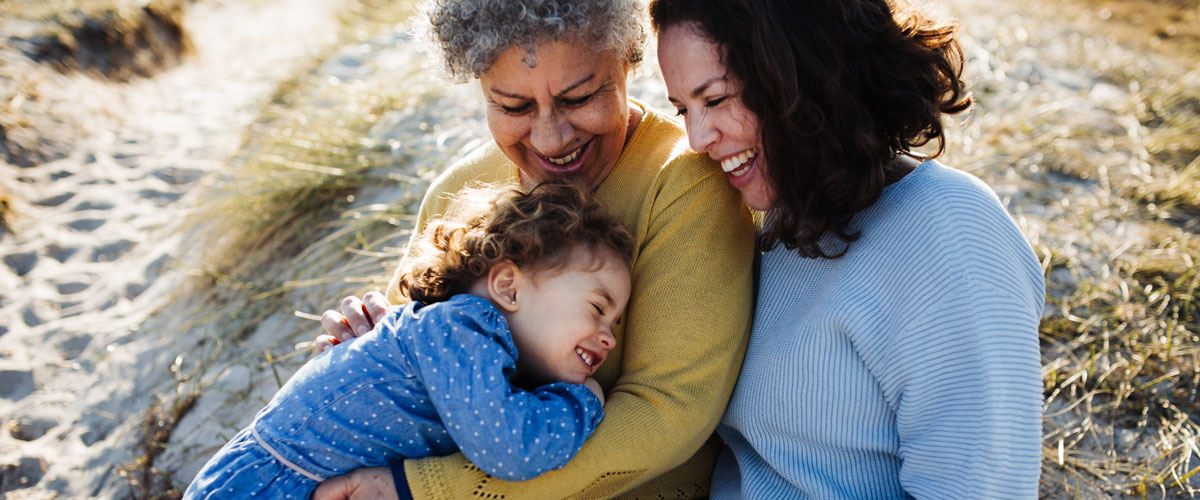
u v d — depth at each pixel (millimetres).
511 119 1578
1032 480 1246
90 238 4090
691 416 1467
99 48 6082
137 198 4441
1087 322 2572
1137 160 3590
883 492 1442
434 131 3836
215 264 3535
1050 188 3354
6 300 3604
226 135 5176
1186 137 3793
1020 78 4555
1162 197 3312
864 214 1405
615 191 1686
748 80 1328
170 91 6020
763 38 1283
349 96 4301
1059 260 2869
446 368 1411
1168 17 6789
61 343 3371
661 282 1517
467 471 1417
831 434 1443
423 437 1491
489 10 1425
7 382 3164
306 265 3314
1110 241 3012
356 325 1694
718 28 1325
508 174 1849
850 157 1324
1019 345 1244
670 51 1397
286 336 3053
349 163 3719
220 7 8148
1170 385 2373
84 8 6320
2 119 4836
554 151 1581
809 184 1354
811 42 1292
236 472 1469
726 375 1509
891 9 1354
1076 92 4414
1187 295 2660
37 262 3883
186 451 2748
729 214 1565
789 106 1295
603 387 1647
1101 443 2211
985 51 4816
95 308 3586
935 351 1286
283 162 3756
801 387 1446
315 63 5543
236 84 6250
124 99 5730
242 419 2791
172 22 6789
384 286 2881
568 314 1504
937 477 1307
